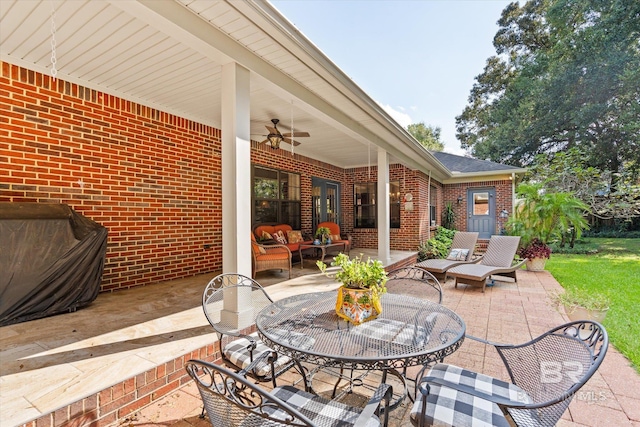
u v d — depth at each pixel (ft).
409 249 31.50
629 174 37.78
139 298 13.67
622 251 36.27
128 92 15.10
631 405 7.46
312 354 5.58
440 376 6.20
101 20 9.30
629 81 44.19
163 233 17.12
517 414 5.09
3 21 9.37
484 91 72.49
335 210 34.37
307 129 20.86
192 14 8.29
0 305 10.12
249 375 7.14
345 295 7.23
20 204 11.25
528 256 25.13
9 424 5.51
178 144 17.87
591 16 49.67
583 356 5.37
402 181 32.04
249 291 10.34
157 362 7.88
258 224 24.41
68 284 11.55
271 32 9.18
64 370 7.39
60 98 13.14
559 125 53.36
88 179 14.03
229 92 9.97
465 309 15.31
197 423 6.94
